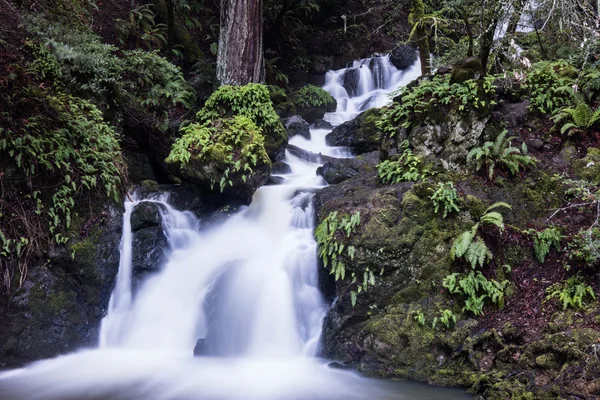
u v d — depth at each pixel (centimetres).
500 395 575
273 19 1841
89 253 845
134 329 845
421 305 715
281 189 1000
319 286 812
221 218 973
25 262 791
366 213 768
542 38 1149
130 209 924
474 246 712
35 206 819
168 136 1098
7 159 805
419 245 745
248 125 1024
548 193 791
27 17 881
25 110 845
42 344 772
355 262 743
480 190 803
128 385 673
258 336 774
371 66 1786
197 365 741
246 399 620
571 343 577
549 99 887
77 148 886
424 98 903
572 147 841
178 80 1244
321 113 1527
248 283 804
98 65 1012
